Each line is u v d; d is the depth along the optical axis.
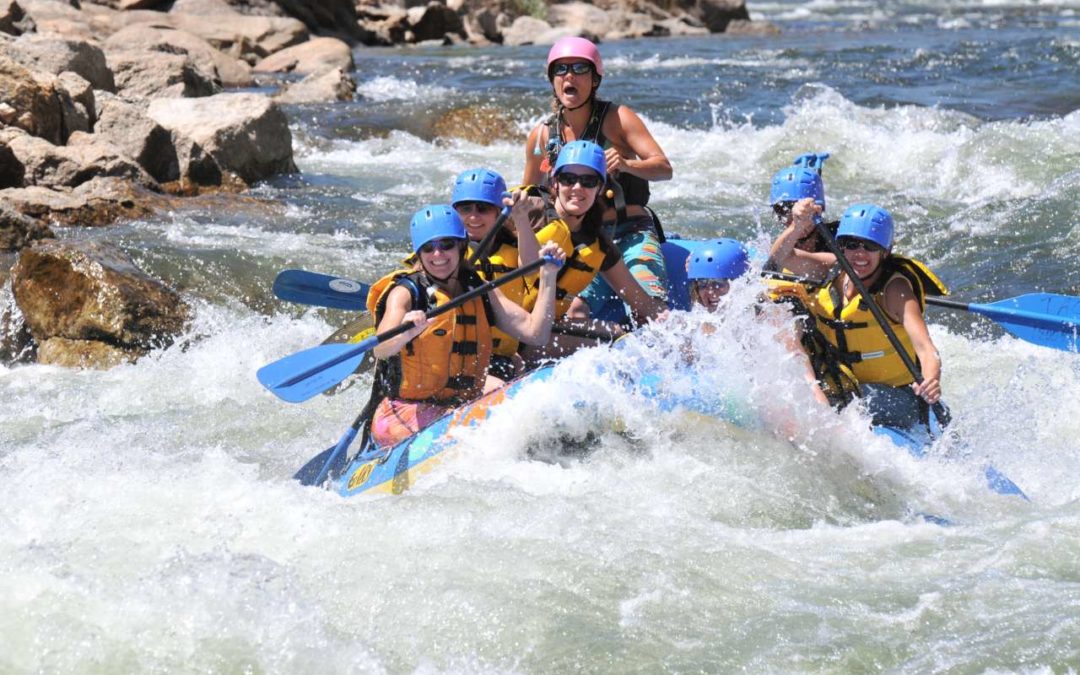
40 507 19.84
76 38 52.88
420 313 20.28
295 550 18.27
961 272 35.91
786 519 19.55
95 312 30.44
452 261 20.62
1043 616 16.12
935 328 32.19
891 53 83.50
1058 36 96.69
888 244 21.33
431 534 18.48
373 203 43.81
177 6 94.31
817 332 21.91
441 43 107.06
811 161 23.84
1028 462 22.89
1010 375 28.58
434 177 49.25
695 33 116.94
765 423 21.05
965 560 17.98
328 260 35.09
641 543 18.30
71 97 44.59
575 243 22.47
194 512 19.59
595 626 16.20
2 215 34.25
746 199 44.44
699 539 18.50
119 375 29.34
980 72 72.12
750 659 15.46
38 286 30.94
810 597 16.88
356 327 24.28
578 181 21.80
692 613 16.50
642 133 24.77
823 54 84.62
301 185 47.06
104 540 18.39
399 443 21.20
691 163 51.00
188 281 33.06
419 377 21.42
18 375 29.41
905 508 20.41
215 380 28.92
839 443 21.11
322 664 15.56
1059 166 44.62
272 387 20.80
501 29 113.12
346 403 27.53
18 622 16.25
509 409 20.73
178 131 44.94
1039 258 36.28
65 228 37.31
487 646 15.92
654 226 25.56
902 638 15.81
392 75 78.94
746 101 64.25
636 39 109.06
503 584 17.09
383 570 17.47
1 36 51.06
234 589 16.77
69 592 16.81
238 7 97.19
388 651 15.91
